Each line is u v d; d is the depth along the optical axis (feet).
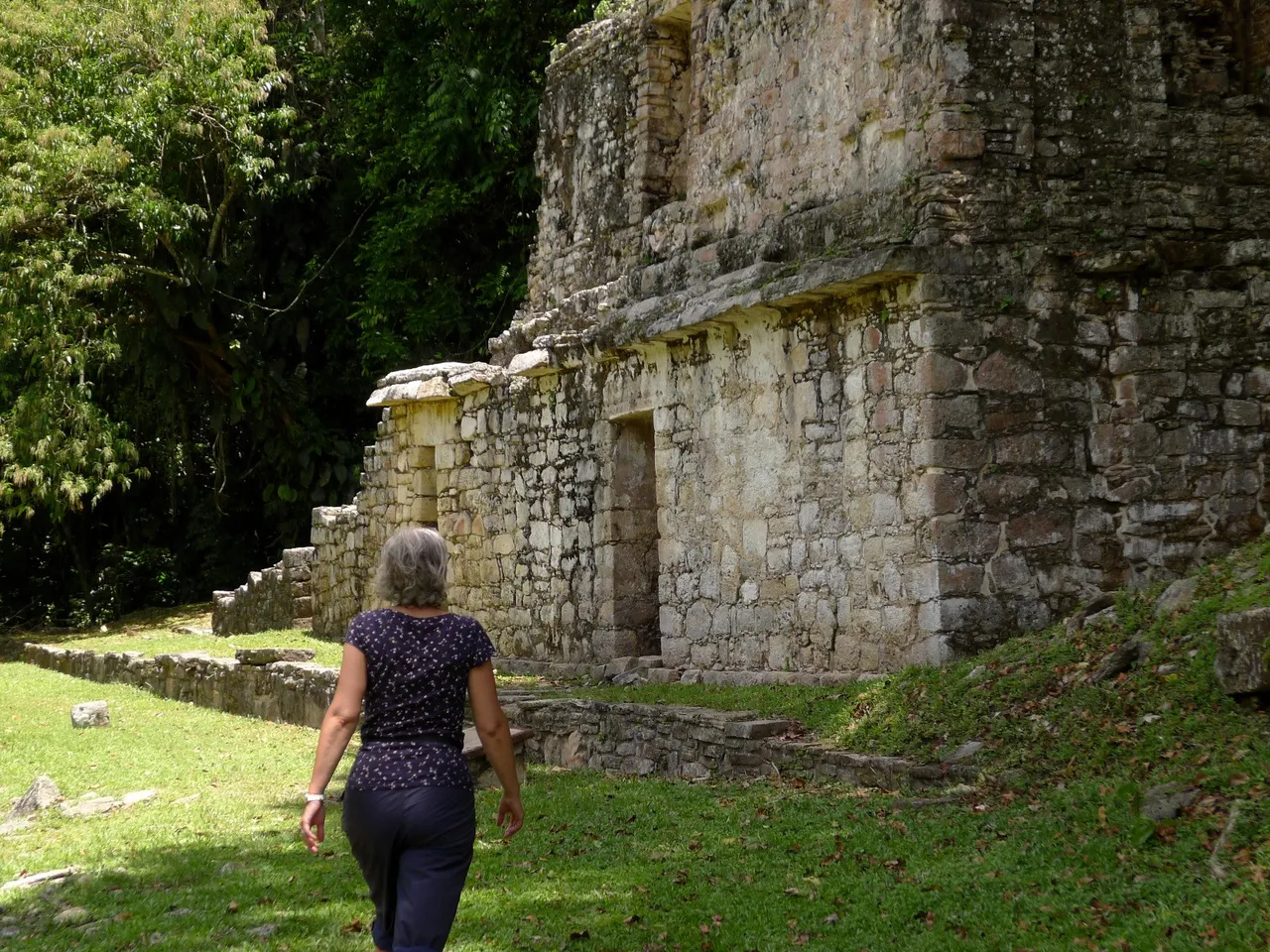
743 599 38.19
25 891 22.24
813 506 35.53
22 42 72.90
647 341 41.14
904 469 32.48
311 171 83.66
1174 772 20.84
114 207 74.74
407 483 58.08
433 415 57.26
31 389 72.64
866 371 33.68
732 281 37.19
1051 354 32.71
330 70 84.38
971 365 32.09
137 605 90.17
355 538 62.28
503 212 77.05
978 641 31.50
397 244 75.25
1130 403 33.06
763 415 37.37
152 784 33.22
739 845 22.61
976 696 27.40
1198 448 33.50
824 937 17.65
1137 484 32.91
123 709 49.47
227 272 81.41
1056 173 33.19
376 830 14.06
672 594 41.32
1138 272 33.30
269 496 85.56
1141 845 18.75
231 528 90.48
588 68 51.49
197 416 90.12
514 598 51.34
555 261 53.83
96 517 93.35
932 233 32.17
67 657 64.23
